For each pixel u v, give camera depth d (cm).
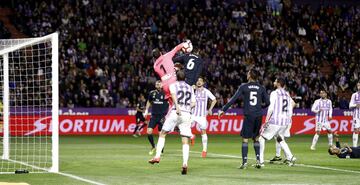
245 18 11381
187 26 10844
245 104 3919
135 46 10169
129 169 3928
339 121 9844
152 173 3684
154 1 11469
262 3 11975
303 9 11912
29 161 4575
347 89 10700
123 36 10269
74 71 9312
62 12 10188
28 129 7950
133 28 10475
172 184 3145
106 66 9581
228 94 9719
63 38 9862
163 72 3941
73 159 4759
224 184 3164
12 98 7931
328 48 11388
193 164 4303
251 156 5134
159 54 4031
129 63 9888
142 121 8431
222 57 10431
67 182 3195
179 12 11100
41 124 8169
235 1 12075
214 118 9300
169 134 9125
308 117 9700
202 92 4997
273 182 3259
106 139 7825
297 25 11612
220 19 11188
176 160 4656
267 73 10350
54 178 3381
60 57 9538
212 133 9262
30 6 10188
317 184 3191
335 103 10231
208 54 10450
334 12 12069
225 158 4881
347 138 8769
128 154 5316
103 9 10569
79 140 7594
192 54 4266
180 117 3681
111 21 10469
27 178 3381
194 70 4238
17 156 5056
